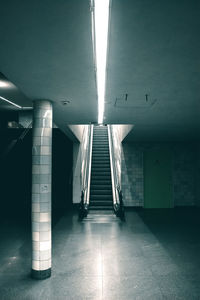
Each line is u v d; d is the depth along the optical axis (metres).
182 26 2.36
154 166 12.50
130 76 3.70
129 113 6.27
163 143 12.57
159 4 2.01
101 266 5.14
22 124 14.91
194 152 12.57
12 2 1.98
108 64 3.27
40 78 3.77
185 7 2.06
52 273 4.81
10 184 13.01
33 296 3.93
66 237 7.28
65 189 13.13
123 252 5.98
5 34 2.50
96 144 14.62
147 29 2.40
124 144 12.56
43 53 2.92
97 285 4.29
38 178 4.83
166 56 3.04
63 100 5.00
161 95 4.71
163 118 6.90
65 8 2.05
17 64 3.25
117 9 2.07
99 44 2.68
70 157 13.23
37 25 2.33
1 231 8.08
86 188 10.95
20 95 9.11
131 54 2.96
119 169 12.55
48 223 4.78
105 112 6.15
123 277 4.61
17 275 4.73
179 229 8.24
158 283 4.36
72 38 2.56
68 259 5.53
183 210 12.02
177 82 3.98
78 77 3.71
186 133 9.80
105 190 11.27
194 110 5.93
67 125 8.00
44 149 4.91
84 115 6.48
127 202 12.36
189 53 2.95
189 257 5.64
